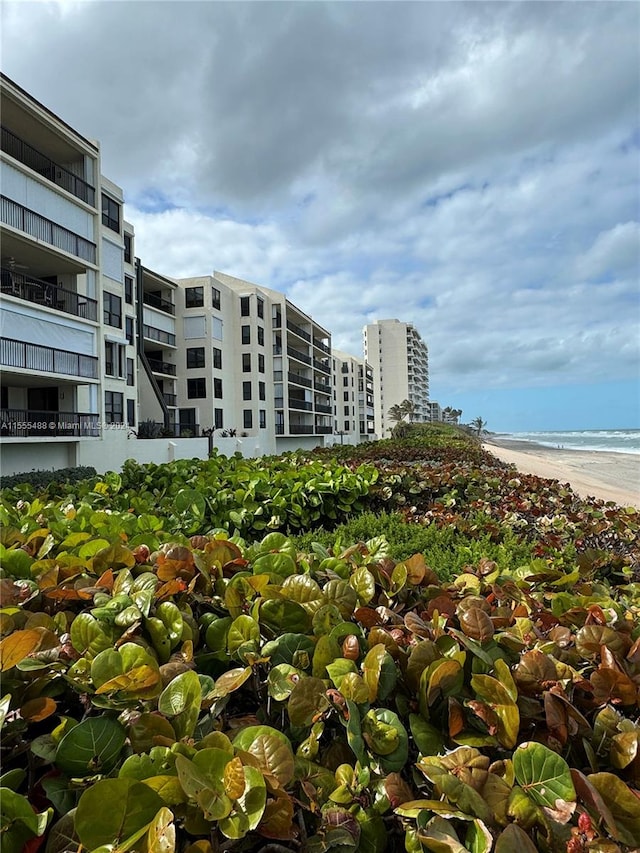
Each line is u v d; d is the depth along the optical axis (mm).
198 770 1105
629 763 1270
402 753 1315
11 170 16109
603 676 1505
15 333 16234
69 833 1035
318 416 55812
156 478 7246
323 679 1544
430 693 1423
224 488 6160
